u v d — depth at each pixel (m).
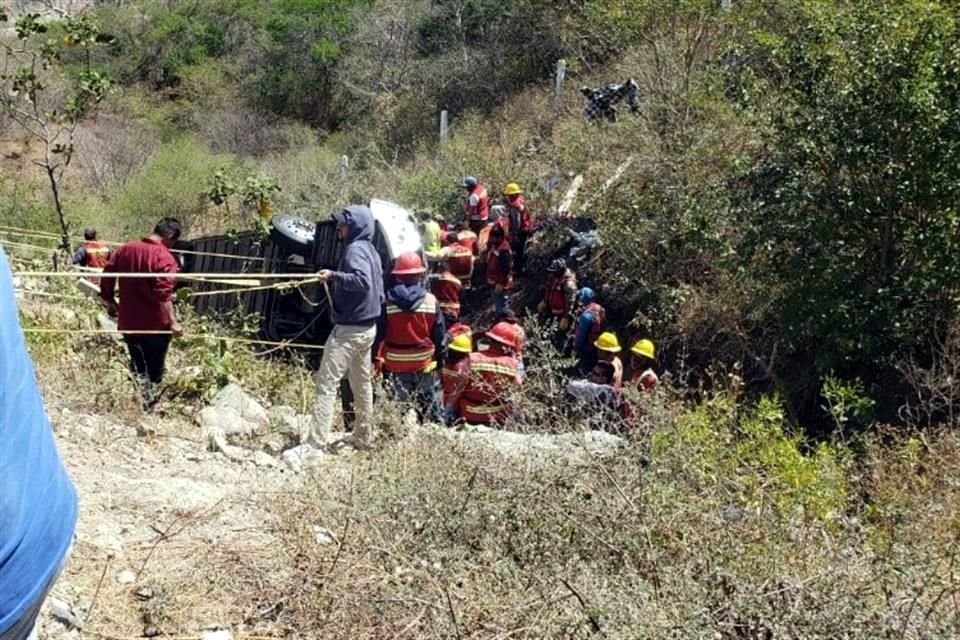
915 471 5.99
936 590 3.94
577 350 10.76
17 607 1.76
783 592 3.78
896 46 9.84
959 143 9.62
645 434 5.16
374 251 6.44
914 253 10.07
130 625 3.79
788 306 10.55
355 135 29.06
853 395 8.31
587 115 17.45
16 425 1.78
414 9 31.06
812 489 4.89
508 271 14.66
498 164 18.56
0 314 1.81
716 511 4.43
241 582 4.12
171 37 35.66
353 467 5.25
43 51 11.56
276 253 11.24
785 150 10.85
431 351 7.65
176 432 6.49
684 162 13.80
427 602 3.82
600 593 3.76
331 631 3.83
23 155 24.89
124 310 7.14
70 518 1.88
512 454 5.16
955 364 8.93
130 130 29.33
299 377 8.69
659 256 13.41
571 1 22.73
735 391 8.55
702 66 15.64
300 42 34.00
